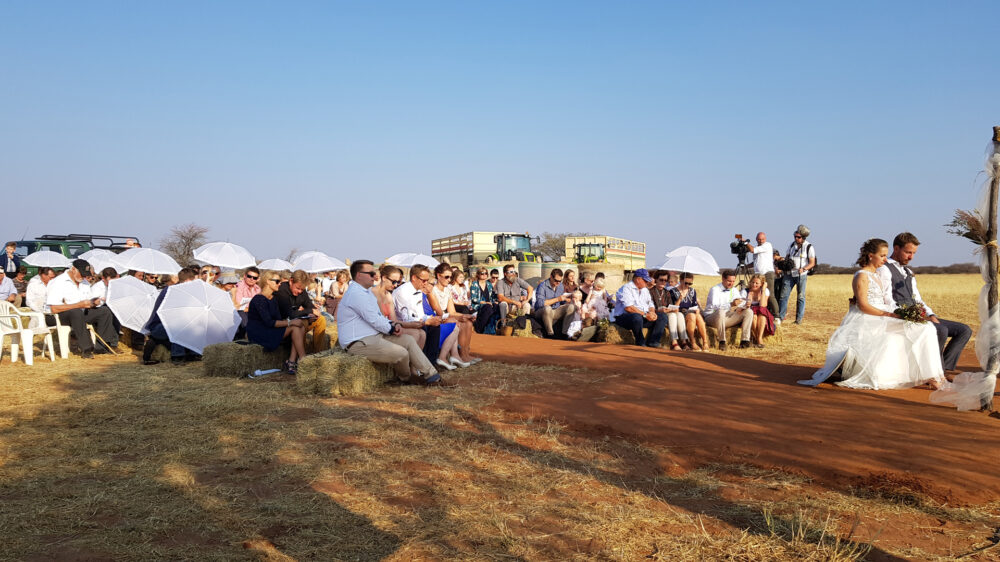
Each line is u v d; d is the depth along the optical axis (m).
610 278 25.80
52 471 4.43
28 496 3.96
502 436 5.23
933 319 7.22
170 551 3.21
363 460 4.64
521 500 3.88
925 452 4.55
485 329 13.65
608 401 6.36
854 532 3.38
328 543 3.31
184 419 5.94
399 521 3.57
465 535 3.40
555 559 3.13
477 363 8.94
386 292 8.52
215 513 3.69
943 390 6.14
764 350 10.98
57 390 7.42
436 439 5.18
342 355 7.17
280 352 9.03
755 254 15.64
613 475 4.33
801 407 5.98
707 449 4.80
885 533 3.37
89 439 5.22
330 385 6.91
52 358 10.20
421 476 4.31
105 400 6.79
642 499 3.89
